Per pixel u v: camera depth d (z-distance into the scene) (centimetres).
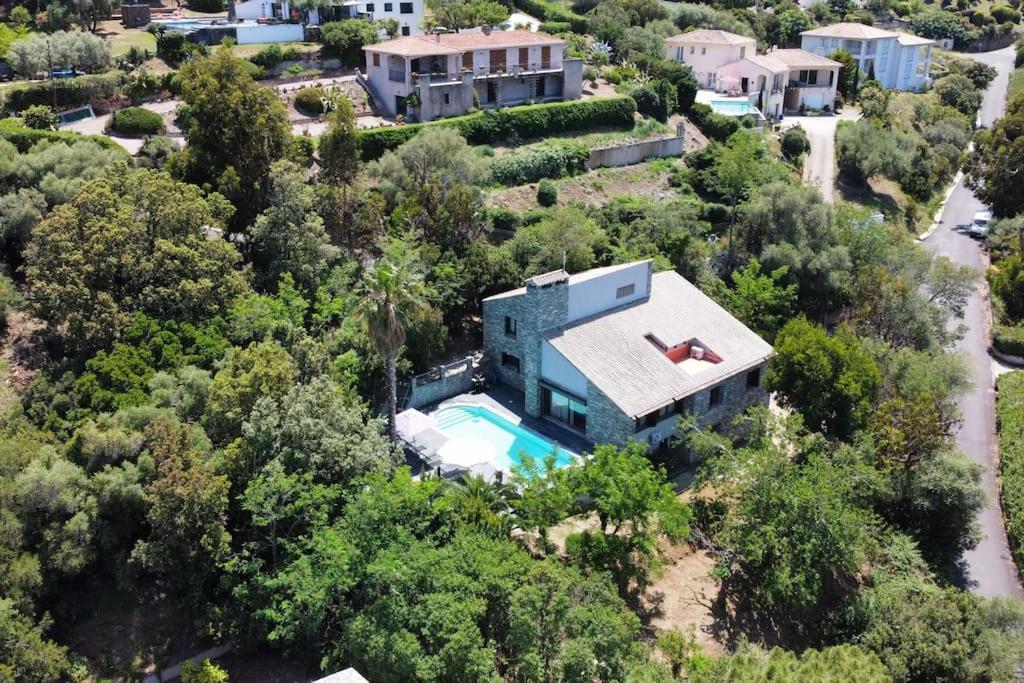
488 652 3142
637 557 4028
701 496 4478
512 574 3375
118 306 4266
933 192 9988
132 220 4447
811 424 4656
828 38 12862
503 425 4875
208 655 3406
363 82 8350
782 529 3797
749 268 6181
